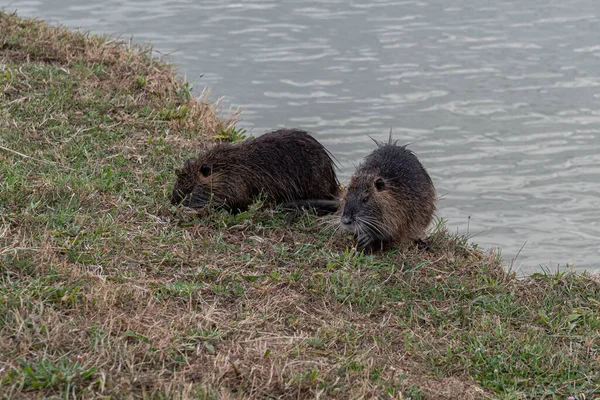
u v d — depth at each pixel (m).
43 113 20.80
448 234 18.91
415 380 13.12
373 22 44.91
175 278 15.04
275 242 17.16
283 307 14.59
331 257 16.56
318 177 19.52
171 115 22.47
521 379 13.53
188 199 18.33
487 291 16.22
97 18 43.44
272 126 31.03
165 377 11.98
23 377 11.13
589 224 25.52
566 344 14.69
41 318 12.53
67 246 15.07
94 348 12.10
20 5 45.50
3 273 13.78
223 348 12.95
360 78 36.41
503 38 42.50
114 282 14.33
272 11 46.59
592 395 13.27
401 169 18.39
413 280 16.36
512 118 33.34
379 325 14.63
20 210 16.11
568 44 41.66
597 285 16.83
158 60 27.08
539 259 23.05
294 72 36.59
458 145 31.06
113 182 18.16
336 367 12.77
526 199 27.25
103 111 21.84
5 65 23.08
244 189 18.62
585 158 30.31
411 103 34.16
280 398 11.95
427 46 41.00
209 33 41.62
